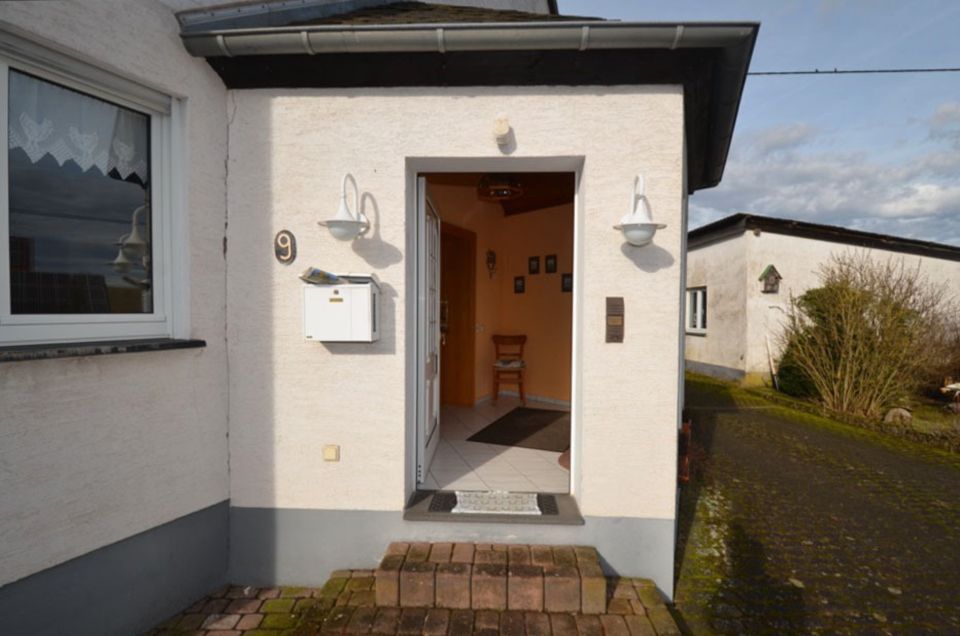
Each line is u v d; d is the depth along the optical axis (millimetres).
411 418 3379
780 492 5004
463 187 5977
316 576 3189
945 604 3123
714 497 4844
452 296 6445
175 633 2736
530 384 6738
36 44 2281
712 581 3340
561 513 3156
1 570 2191
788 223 11016
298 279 3125
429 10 4523
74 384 2404
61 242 2496
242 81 3080
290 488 3182
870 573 3479
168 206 2869
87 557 2496
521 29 2691
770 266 11023
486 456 4320
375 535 3162
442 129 3057
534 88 3023
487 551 2996
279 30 2746
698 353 13461
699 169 4688
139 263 2814
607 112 3002
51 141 2445
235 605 2990
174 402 2850
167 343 2717
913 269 10695
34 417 2270
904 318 8477
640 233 2820
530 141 3035
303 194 3105
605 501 3078
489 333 6766
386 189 3084
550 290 6473
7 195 2271
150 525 2754
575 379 3363
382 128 3072
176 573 2891
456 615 2691
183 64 2828
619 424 3053
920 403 9320
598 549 3092
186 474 2928
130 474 2652
